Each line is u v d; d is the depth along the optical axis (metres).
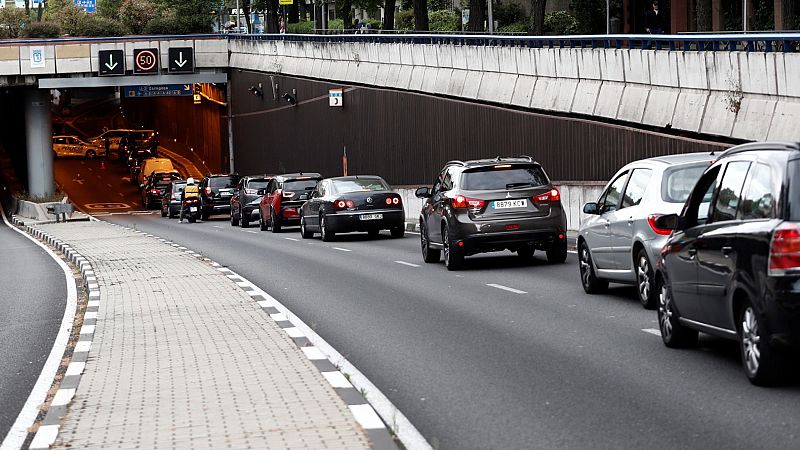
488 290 37.81
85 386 20.86
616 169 64.62
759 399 18.88
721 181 21.98
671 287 24.03
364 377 22.31
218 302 34.84
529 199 45.31
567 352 24.61
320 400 18.64
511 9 150.50
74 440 16.41
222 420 17.31
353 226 70.31
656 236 30.30
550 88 75.19
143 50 154.00
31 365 25.92
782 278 18.50
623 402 19.17
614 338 26.33
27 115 155.12
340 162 120.31
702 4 84.50
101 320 31.33
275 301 35.56
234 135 163.50
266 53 146.38
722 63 55.75
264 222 91.00
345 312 33.41
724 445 15.91
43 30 166.75
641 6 122.81
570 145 70.31
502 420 18.11
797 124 49.44
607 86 67.62
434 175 94.75
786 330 18.55
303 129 133.12
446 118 91.75
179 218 125.88
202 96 183.75
